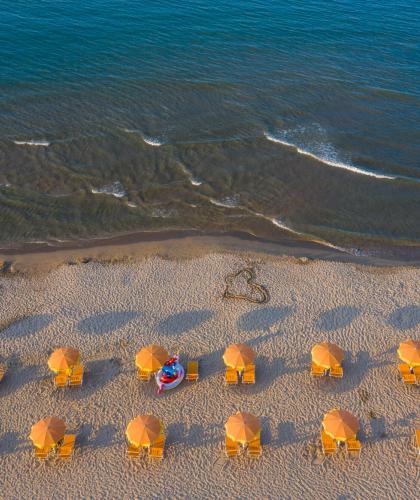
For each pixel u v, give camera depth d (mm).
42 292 26312
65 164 35000
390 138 38219
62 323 24578
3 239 29859
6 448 19500
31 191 33000
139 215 31797
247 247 29641
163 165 35281
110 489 18328
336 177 34562
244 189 33688
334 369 21766
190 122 39156
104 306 25500
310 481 18453
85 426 20250
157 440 19219
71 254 28984
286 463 18969
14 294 26172
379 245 29812
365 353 23016
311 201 32906
